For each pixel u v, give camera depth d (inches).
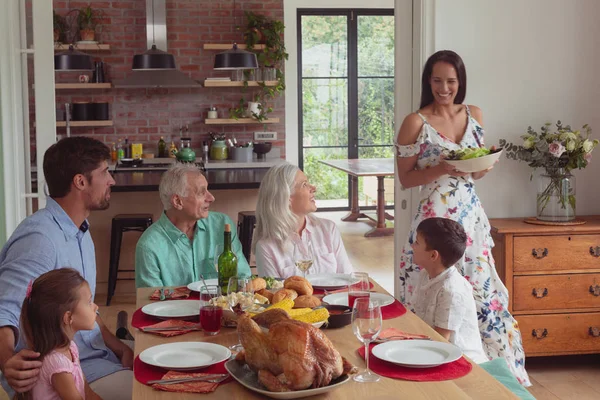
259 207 121.3
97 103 334.3
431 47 163.5
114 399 92.3
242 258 125.2
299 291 100.0
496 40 165.6
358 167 341.4
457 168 128.3
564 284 156.5
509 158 167.6
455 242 102.4
